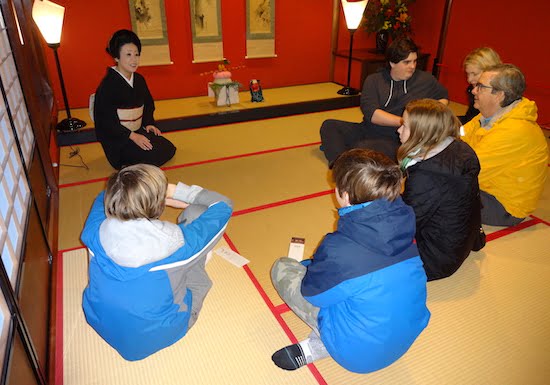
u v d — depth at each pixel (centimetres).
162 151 322
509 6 431
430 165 166
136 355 144
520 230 241
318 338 152
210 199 148
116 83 298
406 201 178
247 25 477
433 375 150
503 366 153
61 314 175
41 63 371
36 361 127
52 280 188
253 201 271
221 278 198
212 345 161
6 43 212
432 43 532
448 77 519
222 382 146
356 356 133
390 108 305
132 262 118
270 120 439
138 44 293
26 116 236
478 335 167
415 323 132
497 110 225
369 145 293
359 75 521
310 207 265
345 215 124
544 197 280
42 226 196
